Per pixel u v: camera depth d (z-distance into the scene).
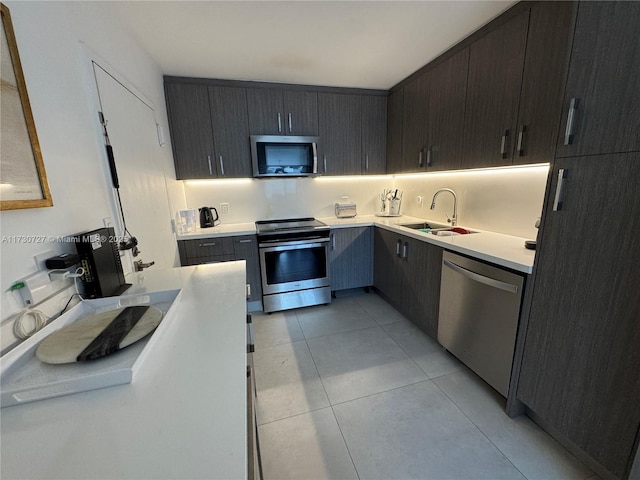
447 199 2.64
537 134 1.51
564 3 1.33
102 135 1.25
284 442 1.37
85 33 1.18
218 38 1.85
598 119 1.00
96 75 1.23
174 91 2.45
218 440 0.48
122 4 1.45
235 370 0.66
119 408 0.55
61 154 0.98
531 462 1.25
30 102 0.84
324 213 3.32
